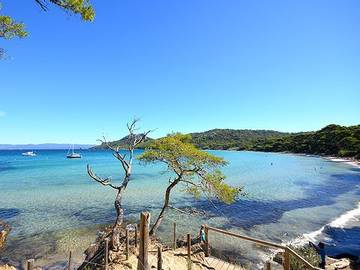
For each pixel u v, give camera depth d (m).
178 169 17.27
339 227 24.33
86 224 24.05
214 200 33.56
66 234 21.53
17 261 16.77
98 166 82.50
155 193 37.91
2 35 8.92
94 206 30.48
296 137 185.00
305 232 23.02
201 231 15.29
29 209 29.09
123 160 18.11
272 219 26.64
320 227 24.39
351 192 41.66
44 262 16.78
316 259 16.30
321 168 80.06
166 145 16.06
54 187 42.75
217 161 16.05
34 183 46.81
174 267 12.54
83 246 19.23
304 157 133.25
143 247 9.03
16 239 20.31
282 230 23.47
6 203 31.88
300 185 48.28
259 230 23.39
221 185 16.38
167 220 25.55
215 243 19.83
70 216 26.48
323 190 43.25
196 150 15.98
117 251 14.71
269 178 57.28
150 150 16.62
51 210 28.70
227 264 13.09
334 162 101.62
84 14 8.98
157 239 17.70
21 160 115.88
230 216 27.31
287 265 10.02
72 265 16.31
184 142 16.83
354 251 19.09
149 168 78.88
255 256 17.73
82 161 108.38
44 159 124.44
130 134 18.48
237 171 70.75
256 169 76.44
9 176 56.75
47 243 19.69
